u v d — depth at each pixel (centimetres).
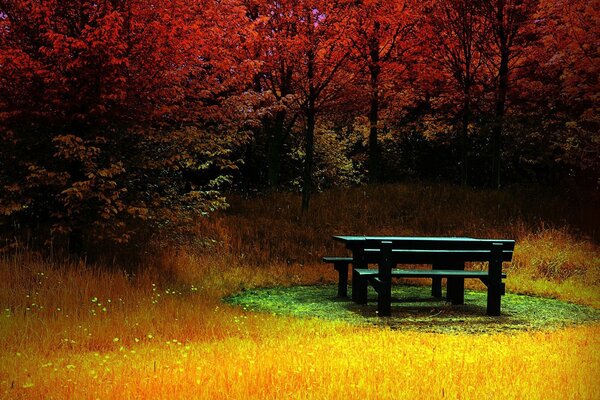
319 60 1928
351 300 1150
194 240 1580
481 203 2134
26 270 1074
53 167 1246
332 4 1830
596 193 2200
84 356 623
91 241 1396
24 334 709
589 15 2000
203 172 2361
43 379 511
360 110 2392
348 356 598
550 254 1582
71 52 1222
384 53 2272
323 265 1566
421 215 2070
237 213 2022
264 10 1914
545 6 2086
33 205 1350
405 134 3092
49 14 1162
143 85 1295
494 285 1014
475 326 905
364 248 1094
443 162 3095
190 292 1148
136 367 553
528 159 2600
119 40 1209
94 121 1277
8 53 1155
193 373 517
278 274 1455
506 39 2178
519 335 784
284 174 2816
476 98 2347
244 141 1490
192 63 1427
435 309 1067
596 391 484
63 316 830
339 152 2986
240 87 1534
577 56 1988
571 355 634
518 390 483
